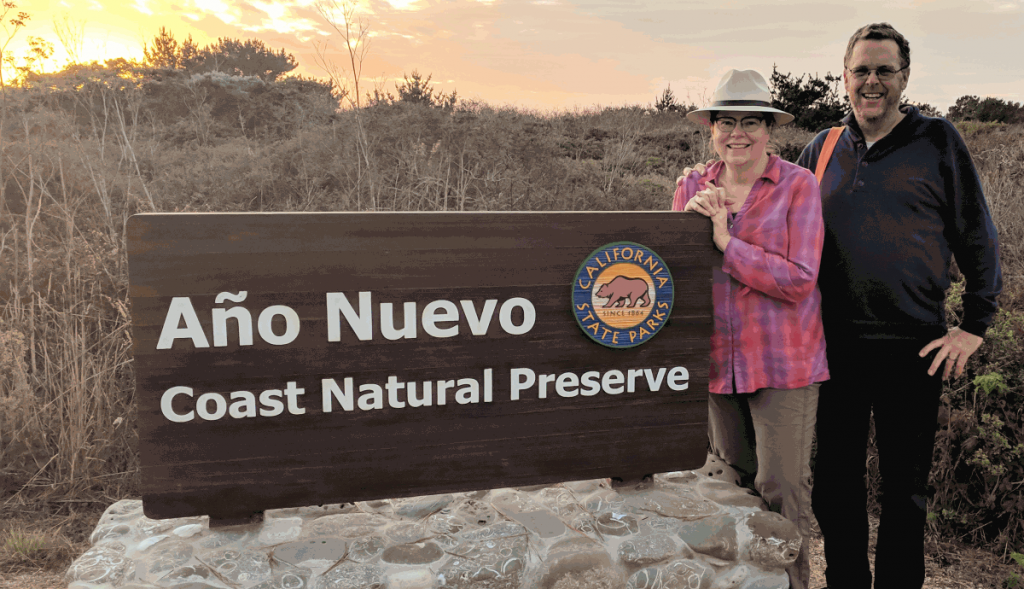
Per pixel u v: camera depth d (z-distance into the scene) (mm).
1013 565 2939
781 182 2248
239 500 2037
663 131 11477
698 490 2521
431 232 2062
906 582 2459
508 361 2178
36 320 3805
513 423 2213
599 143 10359
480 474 2203
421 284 2074
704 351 2359
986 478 3078
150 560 1949
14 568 2916
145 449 1959
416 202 5457
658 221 2252
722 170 2441
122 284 3887
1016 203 5734
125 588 1820
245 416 2004
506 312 2154
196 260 1916
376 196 5277
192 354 1947
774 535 2244
